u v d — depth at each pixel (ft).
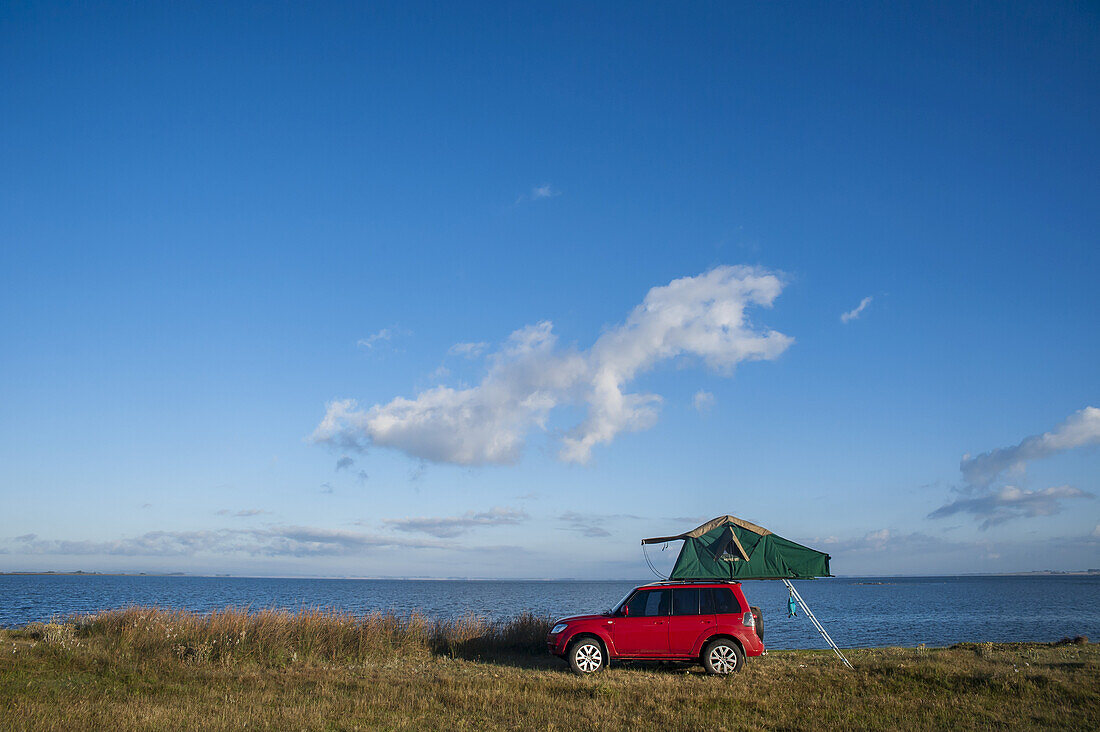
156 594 303.07
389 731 33.37
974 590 484.33
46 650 52.08
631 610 51.60
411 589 546.26
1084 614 187.21
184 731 32.14
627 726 34.73
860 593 426.51
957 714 36.76
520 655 60.23
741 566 53.47
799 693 42.06
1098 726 34.50
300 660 55.93
